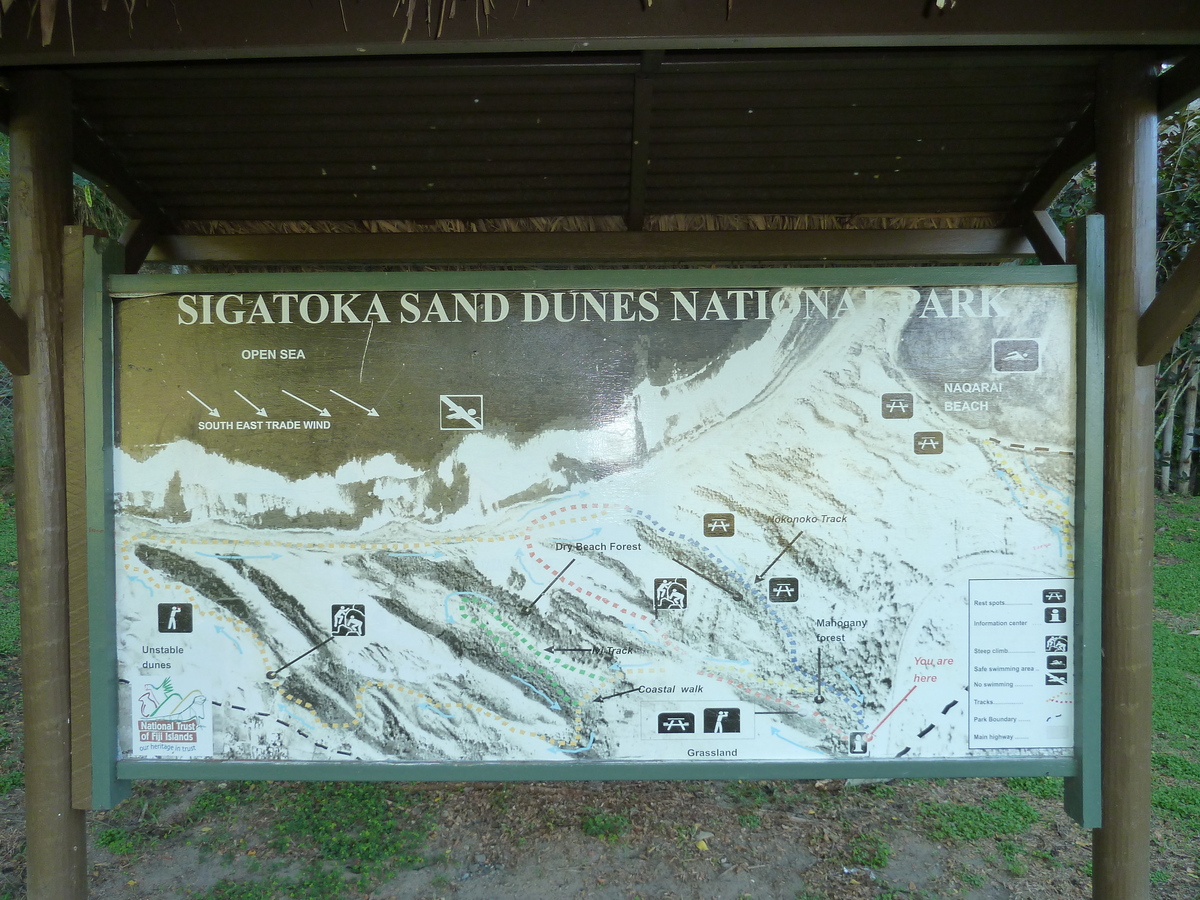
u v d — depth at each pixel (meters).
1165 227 4.54
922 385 2.25
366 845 2.91
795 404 2.25
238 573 2.27
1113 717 2.20
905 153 2.77
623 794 3.30
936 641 2.26
